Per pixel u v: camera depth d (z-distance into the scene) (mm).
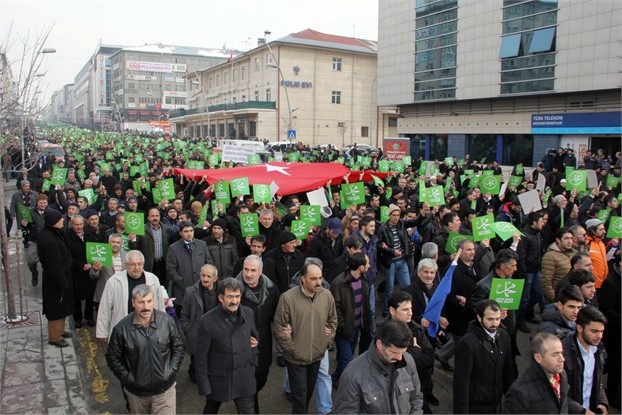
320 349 5656
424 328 5836
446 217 8797
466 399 4848
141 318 4953
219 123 69875
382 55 46469
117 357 4969
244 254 8758
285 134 56625
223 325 5129
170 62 127750
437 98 40969
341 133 59750
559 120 32469
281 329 5559
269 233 8867
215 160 21719
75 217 8555
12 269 12633
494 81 36000
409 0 42781
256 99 60875
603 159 25875
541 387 4117
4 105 12867
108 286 6270
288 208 10773
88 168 21297
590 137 31094
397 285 10273
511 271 6051
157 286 6469
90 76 156500
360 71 60375
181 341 5262
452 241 8383
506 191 14750
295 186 12734
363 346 6707
